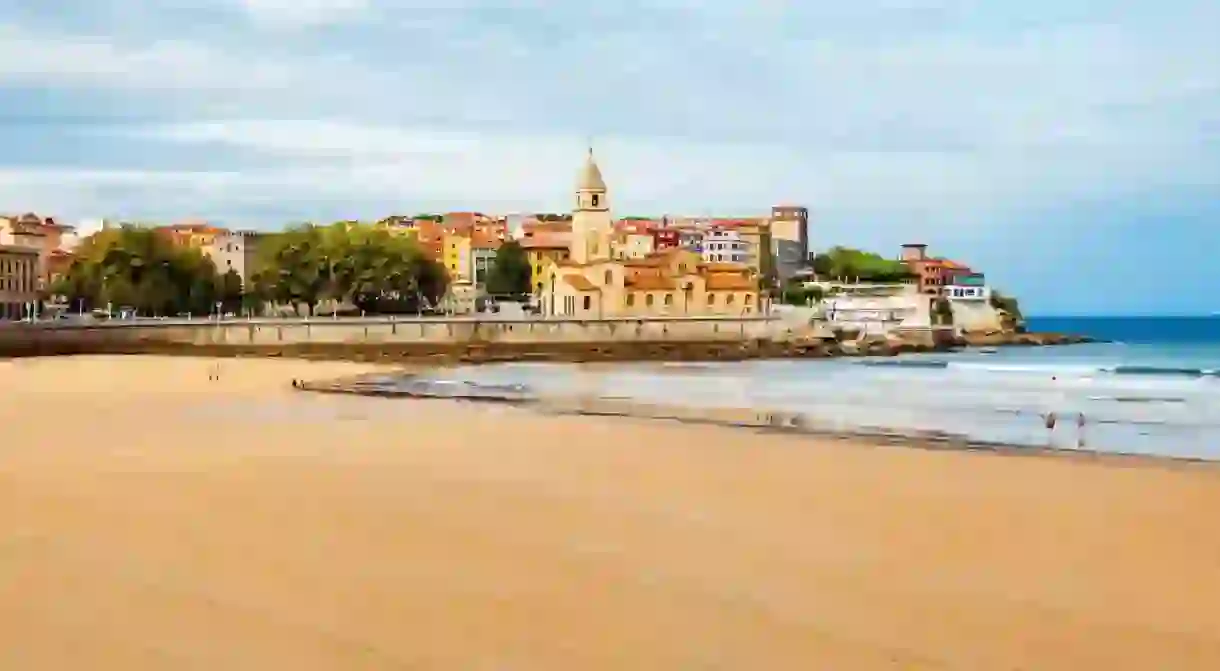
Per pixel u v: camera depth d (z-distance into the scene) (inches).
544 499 737.0
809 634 420.5
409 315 5531.5
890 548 583.5
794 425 1349.7
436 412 1525.6
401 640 404.8
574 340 4982.8
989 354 5191.9
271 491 761.0
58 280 5442.9
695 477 858.8
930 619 442.9
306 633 411.2
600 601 465.4
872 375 2979.8
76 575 495.8
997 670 381.1
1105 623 440.1
